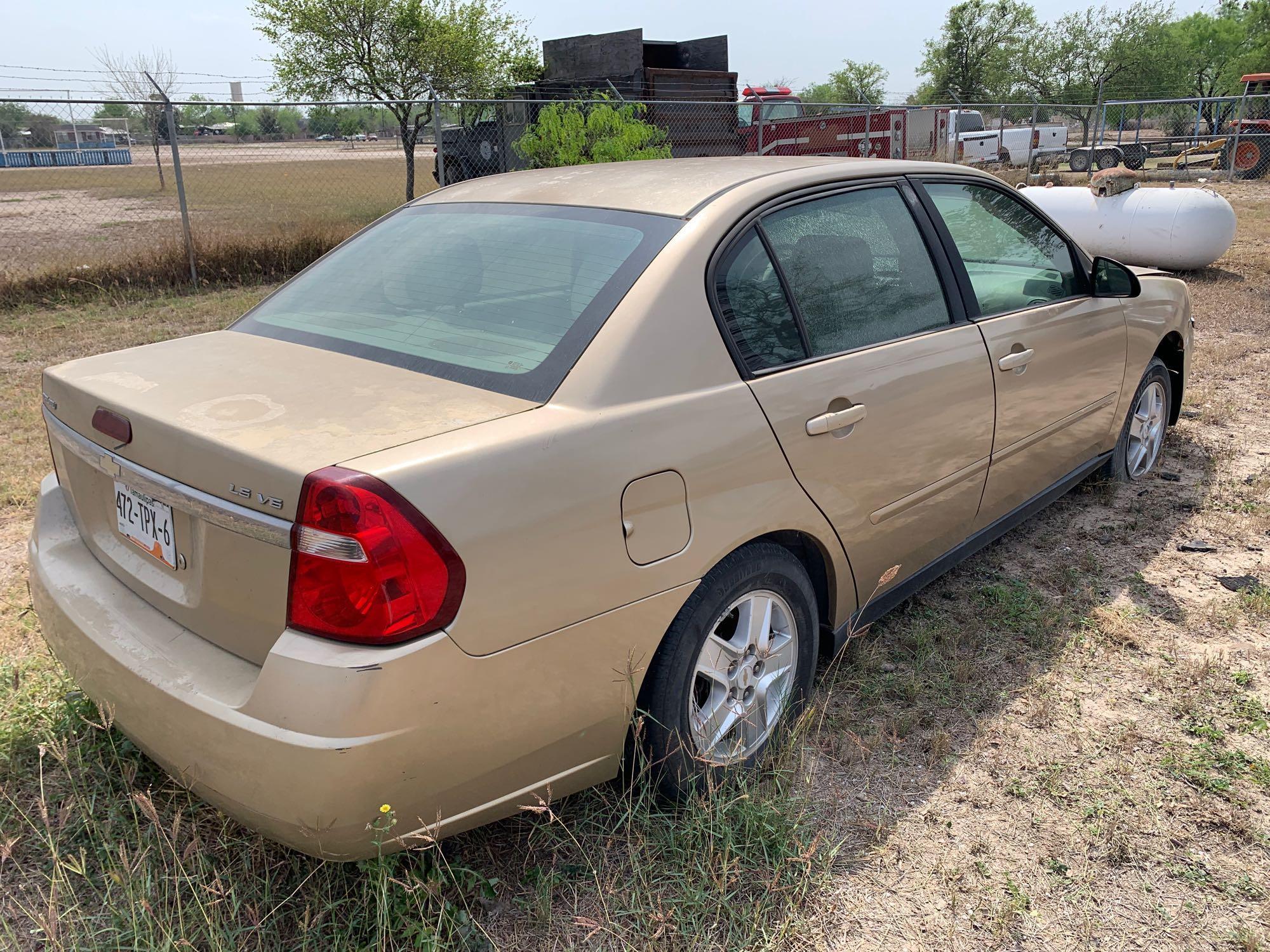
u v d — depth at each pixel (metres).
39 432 5.46
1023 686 3.02
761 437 2.32
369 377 2.18
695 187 2.62
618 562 2.02
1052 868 2.27
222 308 9.29
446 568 1.74
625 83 15.12
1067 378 3.66
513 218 2.72
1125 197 10.78
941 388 2.92
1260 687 2.99
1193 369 6.81
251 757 1.72
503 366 2.15
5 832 2.34
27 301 9.37
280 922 2.07
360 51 16.22
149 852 2.20
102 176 14.15
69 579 2.31
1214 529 4.16
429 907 2.00
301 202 13.95
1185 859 2.29
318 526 1.69
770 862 2.23
